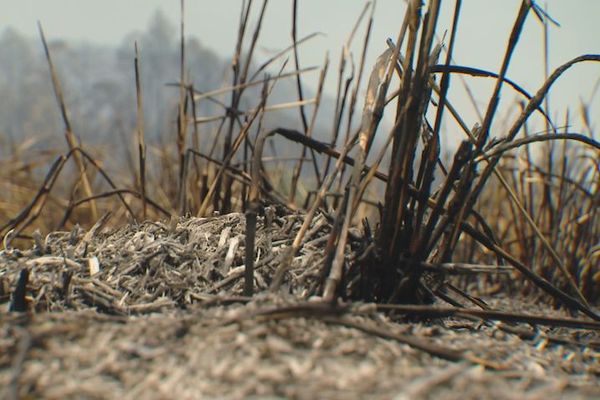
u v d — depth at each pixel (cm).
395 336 76
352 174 88
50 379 71
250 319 78
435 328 86
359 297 90
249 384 70
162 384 71
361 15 125
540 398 70
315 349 74
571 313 128
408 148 88
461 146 89
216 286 91
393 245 90
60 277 93
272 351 73
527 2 87
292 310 78
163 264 95
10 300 91
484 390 69
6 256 100
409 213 92
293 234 98
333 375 71
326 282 87
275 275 88
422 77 87
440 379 69
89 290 91
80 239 105
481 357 81
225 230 99
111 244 102
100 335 76
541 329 100
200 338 76
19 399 69
